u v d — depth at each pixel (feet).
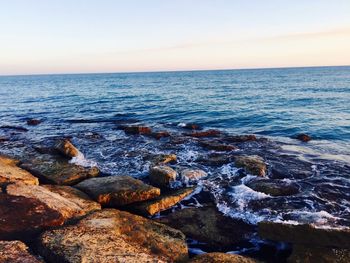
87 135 70.90
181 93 177.99
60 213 25.76
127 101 143.23
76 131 77.71
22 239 23.26
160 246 24.75
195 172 42.80
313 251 23.40
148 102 135.95
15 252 20.25
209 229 29.43
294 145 59.16
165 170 40.96
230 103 121.19
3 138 68.28
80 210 28.30
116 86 277.23
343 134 66.69
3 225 23.71
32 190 29.22
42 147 57.16
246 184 39.81
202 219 31.14
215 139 63.82
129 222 27.30
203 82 303.89
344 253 22.68
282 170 44.73
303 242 24.30
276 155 52.31
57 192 32.86
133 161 50.57
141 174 45.09
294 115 89.97
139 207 32.86
